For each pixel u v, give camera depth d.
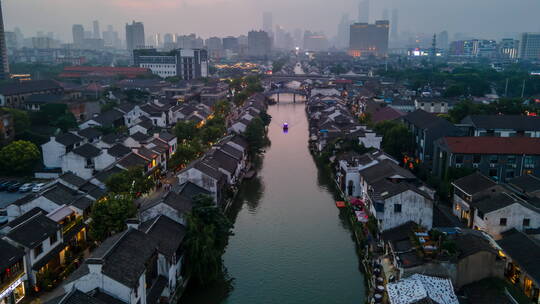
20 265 46.69
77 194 66.06
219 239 55.75
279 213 79.19
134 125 121.94
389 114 131.38
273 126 163.38
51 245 52.38
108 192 66.75
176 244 49.88
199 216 55.97
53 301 38.69
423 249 48.75
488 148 82.00
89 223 56.50
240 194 88.75
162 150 96.81
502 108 125.12
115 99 177.75
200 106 167.00
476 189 67.19
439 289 44.97
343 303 51.78
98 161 85.31
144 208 55.75
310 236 69.81
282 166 109.25
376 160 80.56
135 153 86.38
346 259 62.44
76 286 38.69
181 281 51.38
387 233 58.88
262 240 68.25
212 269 51.56
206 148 109.00
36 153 95.38
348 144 100.81
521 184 72.62
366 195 72.38
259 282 56.34
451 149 82.12
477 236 53.62
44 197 60.81
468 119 103.00
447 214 71.69
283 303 51.91
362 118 141.00
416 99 161.50
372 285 52.53
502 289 46.25
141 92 192.12
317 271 59.09
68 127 123.88
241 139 110.81
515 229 58.78
